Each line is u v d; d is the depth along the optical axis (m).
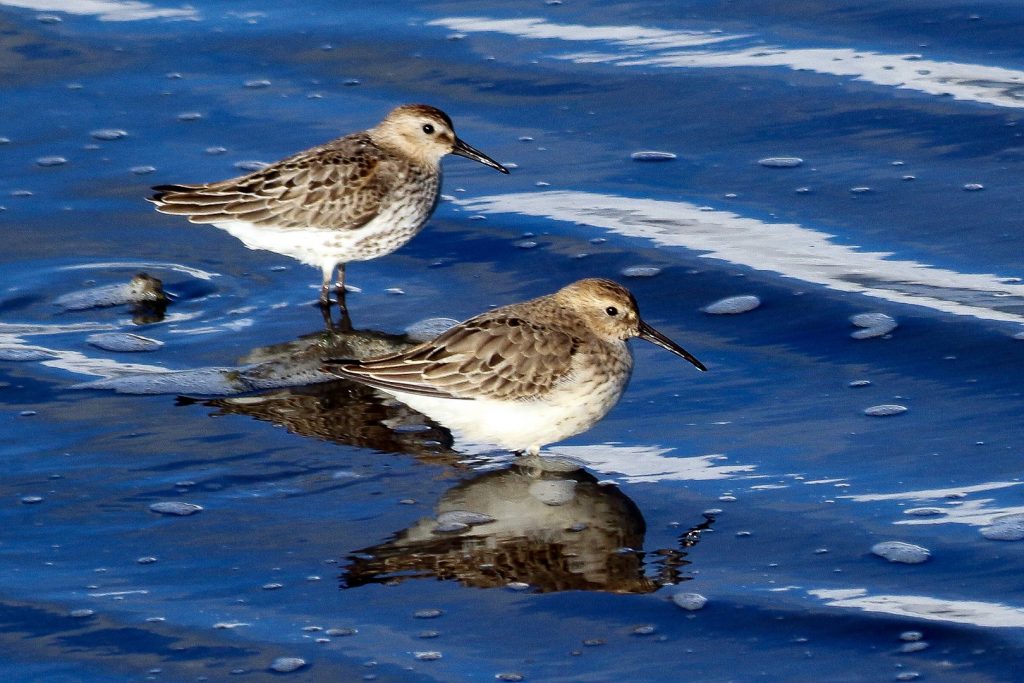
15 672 10.26
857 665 10.30
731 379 14.61
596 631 10.73
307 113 20.52
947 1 22.80
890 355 14.93
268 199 16.69
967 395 14.13
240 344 15.38
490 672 10.26
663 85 21.05
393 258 17.52
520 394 13.04
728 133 19.91
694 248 17.27
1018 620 10.73
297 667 10.30
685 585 11.27
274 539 11.90
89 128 20.17
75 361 14.91
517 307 13.52
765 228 17.67
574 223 17.98
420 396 13.27
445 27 22.91
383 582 11.32
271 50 22.23
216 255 17.59
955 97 20.33
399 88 21.16
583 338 13.16
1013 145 19.16
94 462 12.98
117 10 23.55
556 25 22.88
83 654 10.45
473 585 11.30
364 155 16.91
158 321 15.88
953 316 15.55
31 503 12.34
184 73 21.62
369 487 12.72
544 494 12.60
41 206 18.30
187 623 10.81
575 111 20.58
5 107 20.62
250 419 13.84
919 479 12.70
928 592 11.11
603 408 13.30
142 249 17.56
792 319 15.70
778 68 21.34
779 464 13.02
